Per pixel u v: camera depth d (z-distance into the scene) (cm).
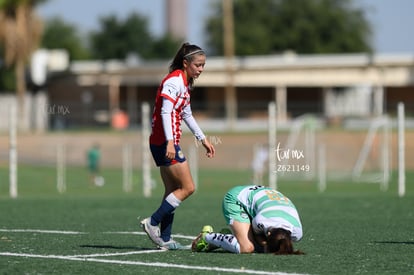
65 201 5459
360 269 2258
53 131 12250
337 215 4275
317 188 8044
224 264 2336
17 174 9656
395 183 8719
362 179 9294
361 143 11356
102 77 18088
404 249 2752
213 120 12331
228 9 14962
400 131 5875
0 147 12106
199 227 3669
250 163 11325
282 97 17362
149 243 2964
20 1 15425
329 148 11269
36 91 18688
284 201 2547
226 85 17412
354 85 17025
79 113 11675
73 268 2300
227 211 2581
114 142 11638
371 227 3606
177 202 2692
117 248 2794
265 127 12569
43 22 15800
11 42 15425
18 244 2906
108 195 6744
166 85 2627
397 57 16612
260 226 2492
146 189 6309
